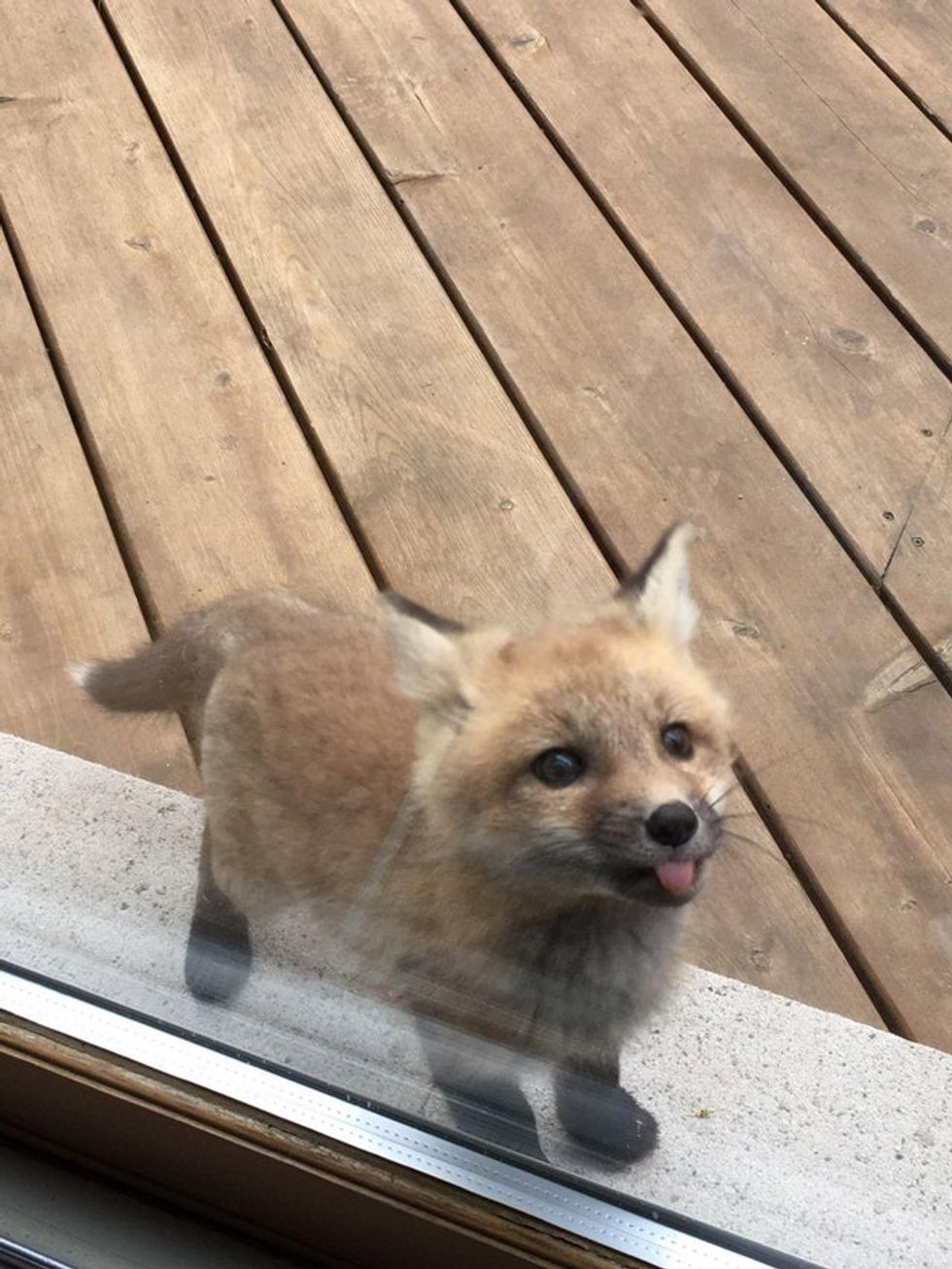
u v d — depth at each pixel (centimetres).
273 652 166
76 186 233
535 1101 149
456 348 214
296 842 157
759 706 163
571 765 142
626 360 206
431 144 242
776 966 155
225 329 218
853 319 204
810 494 185
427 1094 146
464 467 199
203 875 164
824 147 229
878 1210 141
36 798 172
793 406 196
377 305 221
